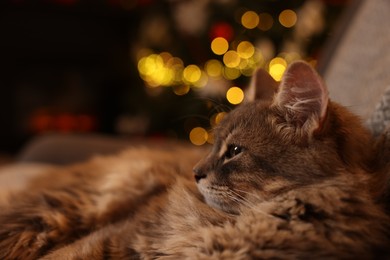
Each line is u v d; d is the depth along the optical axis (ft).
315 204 1.36
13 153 6.43
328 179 1.39
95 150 2.79
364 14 2.11
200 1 3.94
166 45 4.40
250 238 1.34
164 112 4.24
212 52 4.01
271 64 3.56
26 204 1.80
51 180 2.03
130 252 1.53
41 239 1.71
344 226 1.33
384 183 1.40
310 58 3.72
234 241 1.35
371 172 1.45
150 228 1.56
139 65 4.69
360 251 1.32
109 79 6.61
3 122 6.36
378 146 1.49
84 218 1.80
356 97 1.87
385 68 1.79
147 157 2.05
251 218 1.40
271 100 1.59
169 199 1.63
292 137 1.46
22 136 6.46
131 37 6.42
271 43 3.74
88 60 6.52
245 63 3.74
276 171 1.45
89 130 6.62
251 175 1.49
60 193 1.86
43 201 1.82
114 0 6.34
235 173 1.52
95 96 6.61
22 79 6.36
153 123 4.32
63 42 6.37
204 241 1.38
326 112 1.41
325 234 1.33
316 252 1.30
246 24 3.78
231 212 1.53
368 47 1.97
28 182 2.16
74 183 1.94
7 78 6.28
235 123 1.57
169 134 4.23
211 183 1.55
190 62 4.11
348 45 2.10
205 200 1.59
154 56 4.42
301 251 1.30
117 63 6.56
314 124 1.41
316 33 3.72
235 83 3.76
